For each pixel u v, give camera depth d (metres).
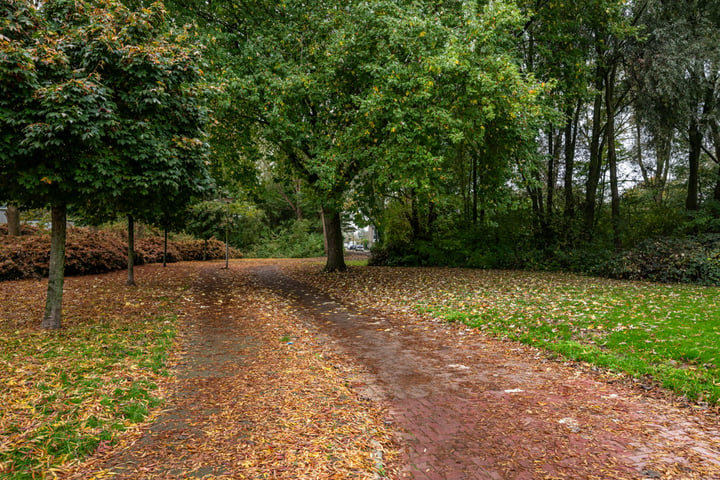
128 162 6.21
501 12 8.92
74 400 3.65
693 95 13.48
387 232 21.34
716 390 3.84
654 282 11.81
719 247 11.66
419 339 6.50
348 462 2.83
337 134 11.32
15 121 5.04
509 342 6.10
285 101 11.74
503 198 13.26
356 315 8.59
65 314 7.66
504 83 8.95
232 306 9.59
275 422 3.45
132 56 5.89
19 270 11.55
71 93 5.21
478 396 4.12
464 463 2.87
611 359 4.85
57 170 5.68
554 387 4.33
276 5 13.37
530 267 16.55
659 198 19.27
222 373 4.77
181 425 3.37
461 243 18.69
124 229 22.31
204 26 12.96
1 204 6.70
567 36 13.38
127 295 10.18
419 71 9.06
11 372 4.25
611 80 15.53
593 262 14.77
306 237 37.31
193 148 6.76
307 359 5.38
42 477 2.51
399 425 3.49
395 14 9.98
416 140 9.51
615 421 3.50
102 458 2.80
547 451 3.01
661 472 2.70
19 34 5.43
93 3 6.43
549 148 17.91
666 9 13.69
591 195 16.50
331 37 11.35
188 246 26.83
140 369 4.69
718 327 5.66
